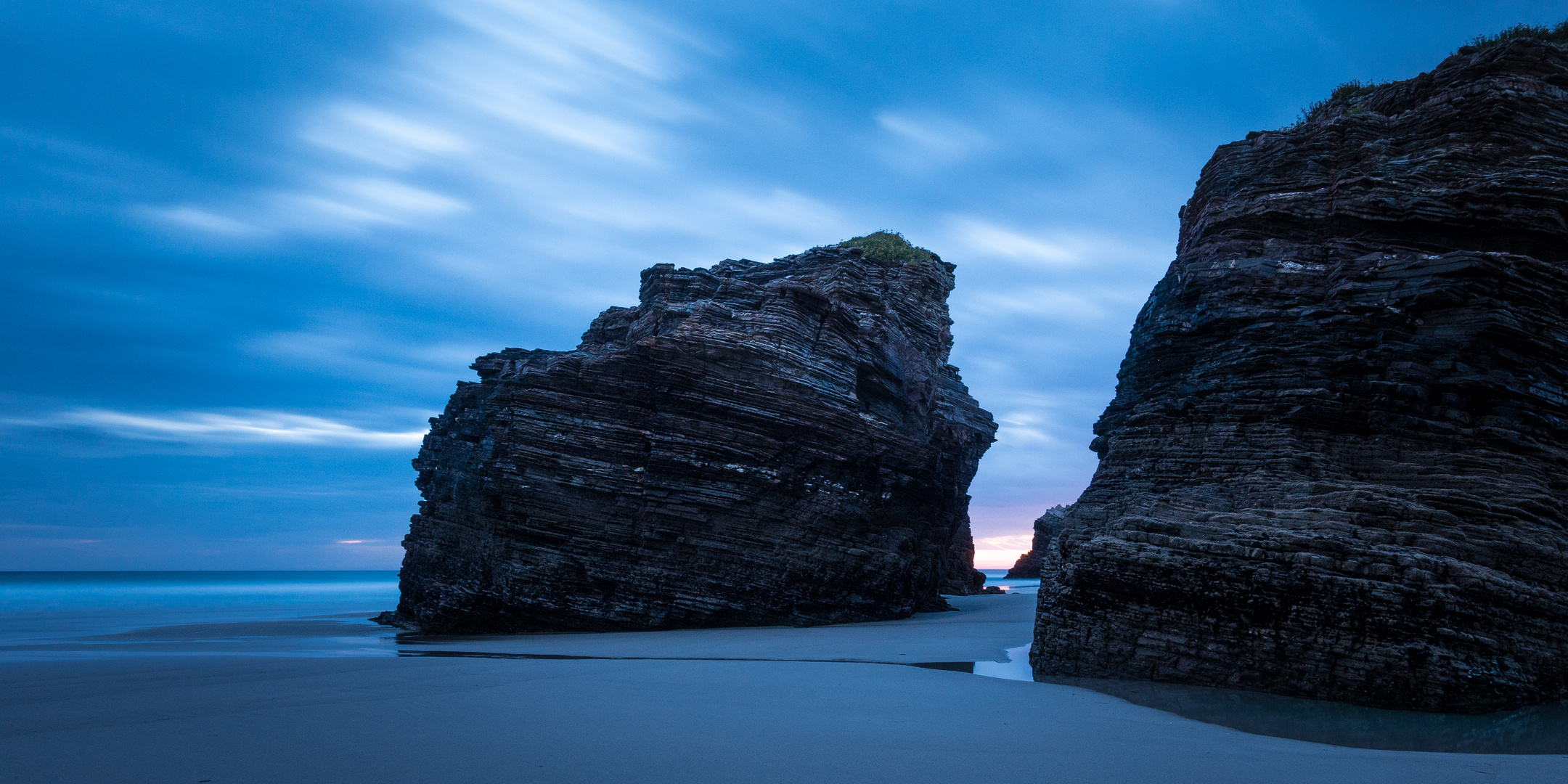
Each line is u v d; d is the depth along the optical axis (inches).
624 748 362.9
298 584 4923.7
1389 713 532.1
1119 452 848.9
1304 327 761.0
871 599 1262.3
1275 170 882.8
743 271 1608.0
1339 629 578.2
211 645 1025.5
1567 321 702.5
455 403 1502.2
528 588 1151.0
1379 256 766.5
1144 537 677.3
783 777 319.0
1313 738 465.7
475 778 307.7
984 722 459.5
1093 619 678.5
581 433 1192.2
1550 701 557.3
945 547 1567.4
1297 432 725.9
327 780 303.9
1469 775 346.6
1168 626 641.6
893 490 1341.0
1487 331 681.0
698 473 1197.1
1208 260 858.8
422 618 1275.8
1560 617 577.6
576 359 1238.3
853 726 432.1
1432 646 551.8
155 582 5349.4
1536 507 619.5
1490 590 562.6
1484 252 720.3
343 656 832.9
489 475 1204.5
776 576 1197.7
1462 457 657.6
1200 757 374.9
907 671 688.4
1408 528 617.9
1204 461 763.4
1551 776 345.7
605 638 1047.0
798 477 1243.8
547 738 382.0
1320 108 978.7
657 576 1160.2
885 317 1477.6
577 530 1165.7
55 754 344.5
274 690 539.5
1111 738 419.8
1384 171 814.5
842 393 1291.8
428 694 521.0
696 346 1209.4
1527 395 673.6
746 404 1216.8
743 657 820.0
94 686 571.2
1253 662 601.9
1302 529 631.2
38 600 2600.9
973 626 1164.5
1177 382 848.9
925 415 1520.7
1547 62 807.1
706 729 410.9
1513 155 774.5
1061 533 830.5
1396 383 697.0
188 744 363.9
